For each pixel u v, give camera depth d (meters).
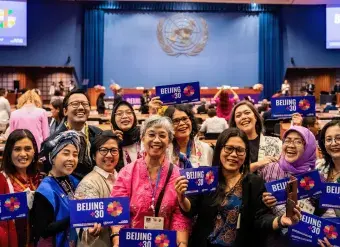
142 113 11.55
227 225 3.00
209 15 19.14
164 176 3.04
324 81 19.81
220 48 19.23
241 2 18.36
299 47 19.41
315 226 2.88
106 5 18.77
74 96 4.12
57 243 3.03
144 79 19.12
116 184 3.07
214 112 8.04
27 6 18.42
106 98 16.73
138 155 3.88
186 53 19.14
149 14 19.03
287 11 19.30
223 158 3.06
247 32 19.27
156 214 2.98
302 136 3.35
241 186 3.05
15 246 3.15
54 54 18.64
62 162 3.12
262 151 3.85
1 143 6.27
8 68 18.58
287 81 19.33
